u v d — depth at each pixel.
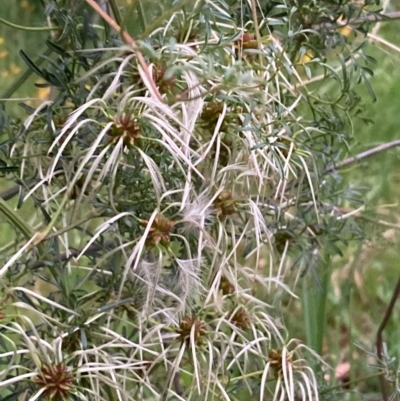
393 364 0.55
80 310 0.46
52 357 0.45
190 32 0.47
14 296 0.44
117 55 0.45
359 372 0.70
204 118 0.46
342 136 0.50
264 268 0.62
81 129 0.46
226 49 0.45
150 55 0.43
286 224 0.52
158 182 0.44
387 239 0.65
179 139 0.43
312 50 0.50
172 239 0.47
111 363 0.45
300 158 0.48
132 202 0.45
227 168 0.46
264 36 0.48
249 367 0.52
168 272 0.48
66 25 0.46
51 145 0.45
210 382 0.48
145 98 0.43
